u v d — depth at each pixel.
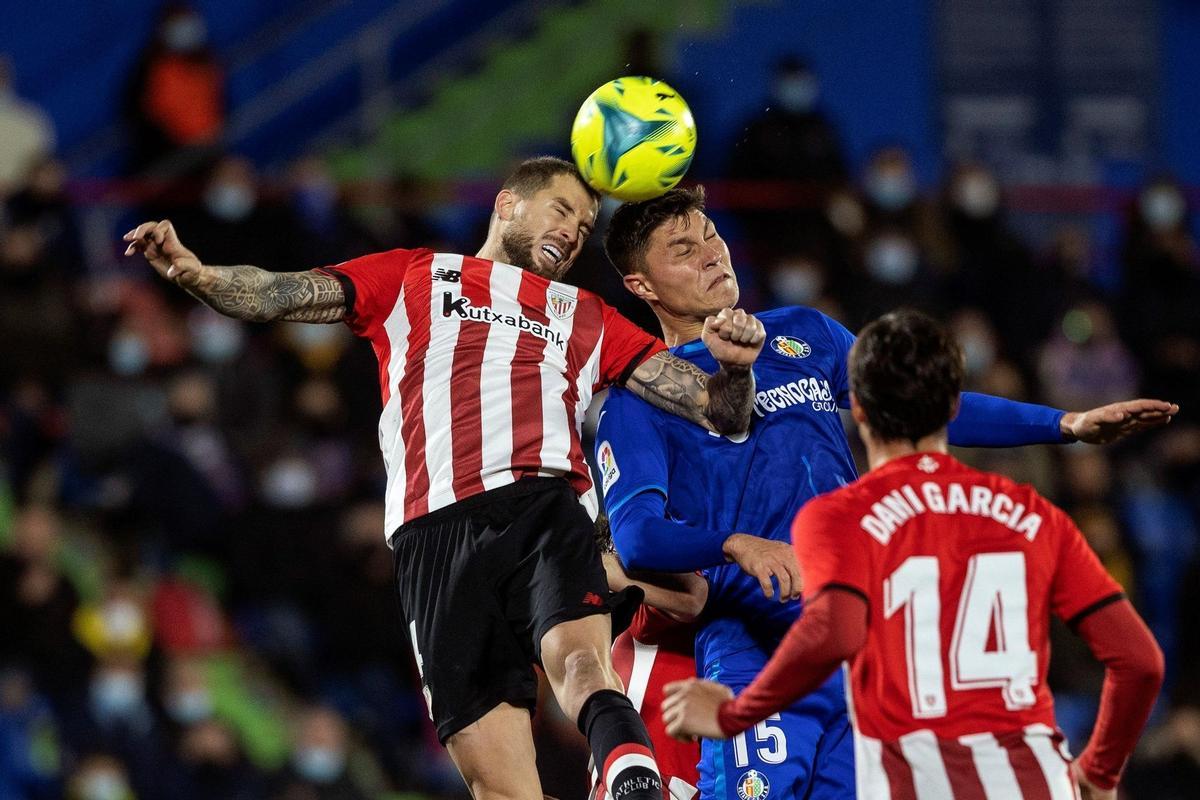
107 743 36.19
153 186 46.50
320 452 42.44
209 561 40.66
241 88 59.25
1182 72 62.03
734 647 17.67
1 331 42.22
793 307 19.39
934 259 47.09
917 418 14.11
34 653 37.06
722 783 17.00
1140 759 38.41
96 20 58.25
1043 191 50.56
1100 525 43.00
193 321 44.06
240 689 38.81
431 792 39.47
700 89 57.50
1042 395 46.38
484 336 17.47
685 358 18.66
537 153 57.94
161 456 40.16
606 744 15.03
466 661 16.44
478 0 62.94
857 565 13.59
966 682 13.64
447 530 16.84
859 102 60.31
